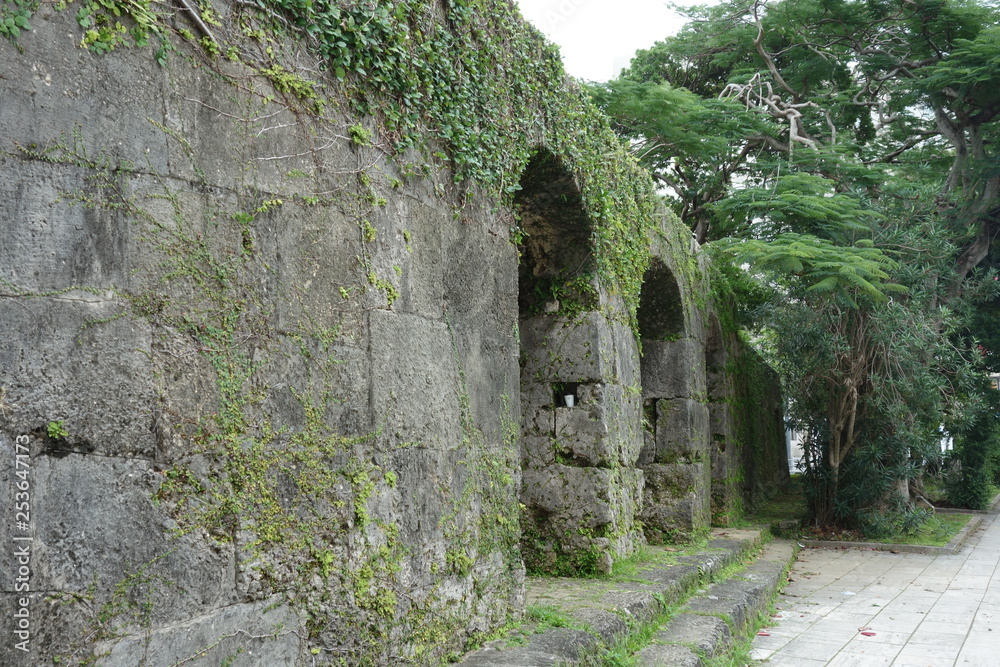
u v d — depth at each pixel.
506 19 5.08
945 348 11.37
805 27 14.29
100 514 2.38
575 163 6.23
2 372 2.20
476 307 4.48
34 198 2.29
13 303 2.24
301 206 3.12
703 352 10.75
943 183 13.94
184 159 2.69
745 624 6.32
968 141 13.92
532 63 5.48
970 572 9.21
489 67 4.78
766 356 15.80
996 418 16.03
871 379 11.33
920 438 11.59
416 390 3.76
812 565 9.87
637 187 8.20
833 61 14.53
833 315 11.18
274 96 3.04
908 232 11.73
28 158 2.29
